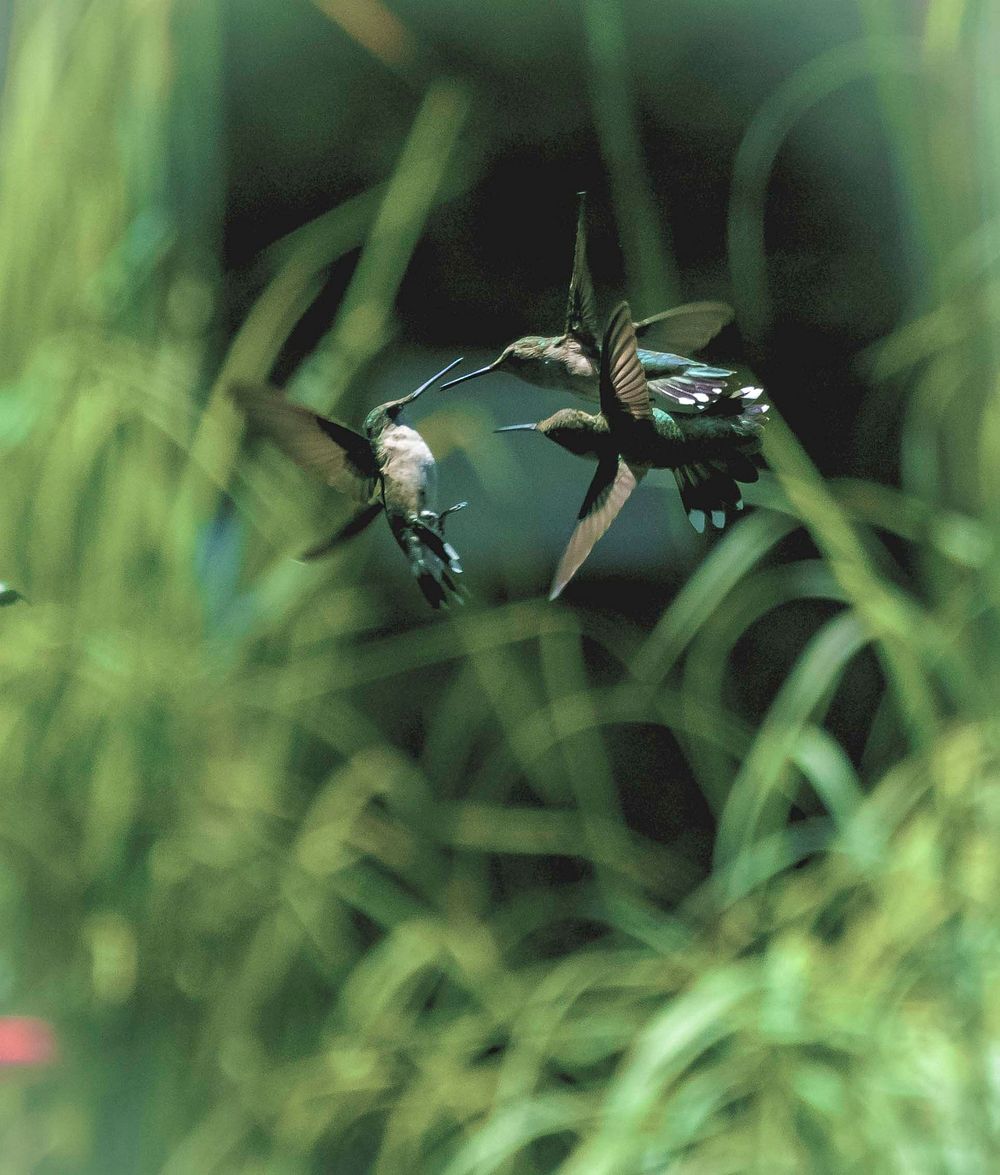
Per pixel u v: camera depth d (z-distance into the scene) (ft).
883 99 10.62
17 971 10.78
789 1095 9.15
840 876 10.39
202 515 11.17
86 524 10.96
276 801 11.43
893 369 11.52
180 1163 10.37
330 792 11.88
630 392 4.37
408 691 14.39
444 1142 10.91
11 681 10.77
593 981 11.04
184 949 10.98
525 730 12.30
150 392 10.76
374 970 11.25
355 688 13.93
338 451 4.68
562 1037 10.50
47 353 10.71
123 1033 10.83
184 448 10.82
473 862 12.71
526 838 12.41
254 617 11.03
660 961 10.96
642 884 13.08
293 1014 11.39
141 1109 10.76
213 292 12.21
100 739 10.78
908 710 10.34
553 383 4.43
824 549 10.60
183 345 11.50
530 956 13.03
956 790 10.01
